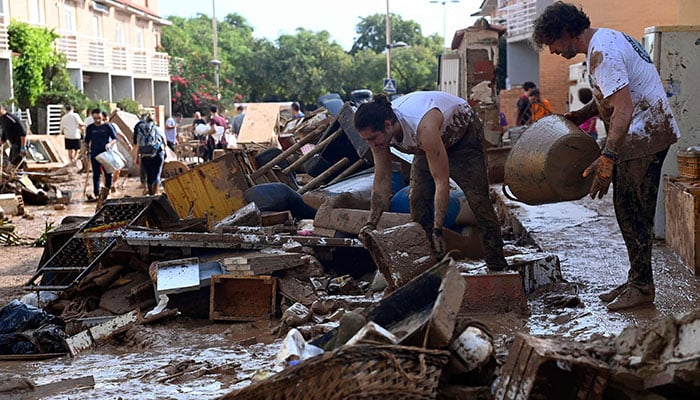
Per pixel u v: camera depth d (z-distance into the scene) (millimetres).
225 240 8094
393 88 40531
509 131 18125
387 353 3729
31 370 6363
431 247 6215
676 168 8742
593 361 3885
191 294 7617
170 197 10867
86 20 50875
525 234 10133
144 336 6926
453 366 4223
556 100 34188
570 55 6039
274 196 9820
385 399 3783
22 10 41688
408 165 9805
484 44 18047
